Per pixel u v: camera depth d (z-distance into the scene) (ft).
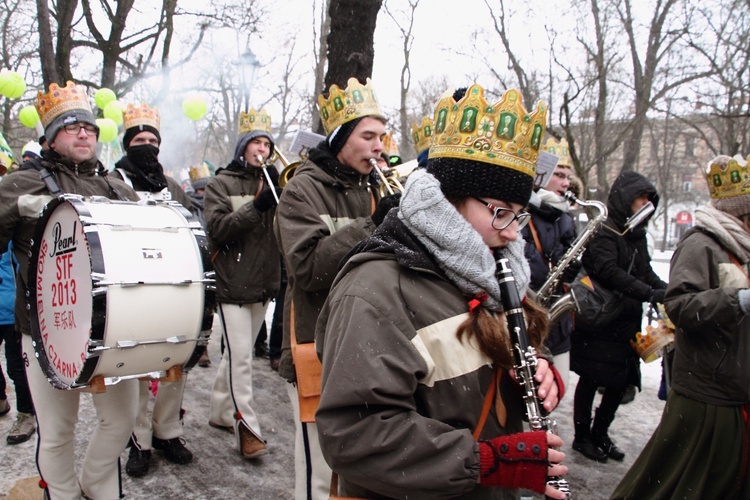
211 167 31.27
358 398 4.40
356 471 4.49
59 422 8.89
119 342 7.42
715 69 34.60
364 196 8.94
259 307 13.03
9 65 35.78
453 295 4.80
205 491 10.84
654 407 16.35
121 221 7.86
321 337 5.45
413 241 4.85
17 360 12.67
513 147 4.84
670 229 129.08
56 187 9.20
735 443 8.69
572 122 40.47
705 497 8.82
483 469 4.44
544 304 11.30
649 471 9.36
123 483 10.95
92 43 23.02
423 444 4.32
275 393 16.10
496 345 4.65
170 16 26.78
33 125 19.48
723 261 8.92
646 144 89.56
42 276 8.51
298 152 11.40
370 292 4.70
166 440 11.82
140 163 12.85
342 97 8.63
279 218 8.36
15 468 11.39
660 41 37.06
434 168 5.07
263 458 12.25
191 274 8.07
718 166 9.15
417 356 4.53
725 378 8.66
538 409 4.81
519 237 5.44
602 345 12.65
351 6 14.29
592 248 12.55
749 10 30.71
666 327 11.73
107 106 18.43
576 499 11.45
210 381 16.87
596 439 13.32
